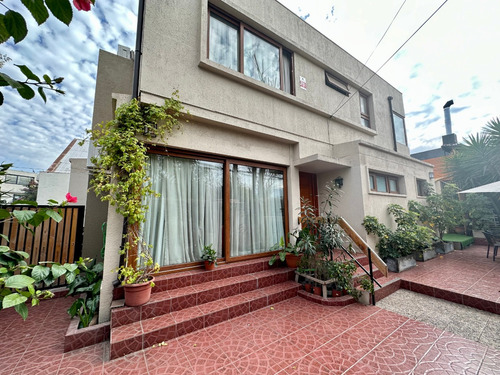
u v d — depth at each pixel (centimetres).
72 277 229
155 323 286
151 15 390
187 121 407
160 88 380
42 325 328
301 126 579
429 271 531
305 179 645
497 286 421
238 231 471
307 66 642
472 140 937
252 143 493
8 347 273
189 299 330
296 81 602
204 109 419
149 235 371
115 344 249
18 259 167
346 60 771
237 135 471
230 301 351
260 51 547
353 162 592
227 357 249
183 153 411
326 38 712
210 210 439
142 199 358
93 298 321
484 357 249
